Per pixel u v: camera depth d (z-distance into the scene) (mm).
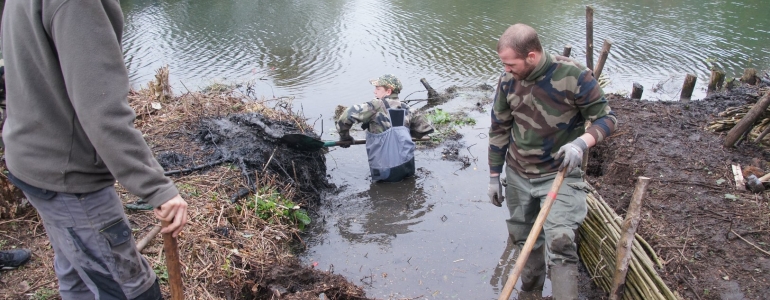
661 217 4395
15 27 1970
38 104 2037
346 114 6012
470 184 6121
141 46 12086
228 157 5328
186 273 3725
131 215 4211
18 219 3914
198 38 12891
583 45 11711
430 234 5176
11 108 2090
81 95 1901
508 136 3703
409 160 6133
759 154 5488
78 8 1871
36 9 1913
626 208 4617
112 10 2031
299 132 6387
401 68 10523
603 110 3213
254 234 4469
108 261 2299
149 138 5691
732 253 3910
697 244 4027
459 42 12305
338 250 4941
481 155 6855
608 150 5887
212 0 17938
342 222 5422
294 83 9727
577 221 3375
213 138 5660
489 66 10617
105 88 1928
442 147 7102
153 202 2102
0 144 3990
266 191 5125
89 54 1893
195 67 10586
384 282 4473
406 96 9125
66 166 2109
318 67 10641
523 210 3746
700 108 6953
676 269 3785
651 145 5707
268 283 4055
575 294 3291
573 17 14406
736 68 10188
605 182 5324
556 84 3217
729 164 5230
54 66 1987
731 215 4367
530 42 3100
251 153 5523
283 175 5648
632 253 3789
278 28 13930
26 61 1985
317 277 4156
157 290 2561
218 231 4289
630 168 5293
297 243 5004
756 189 4695
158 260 3721
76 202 2180
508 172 3756
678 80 9672
